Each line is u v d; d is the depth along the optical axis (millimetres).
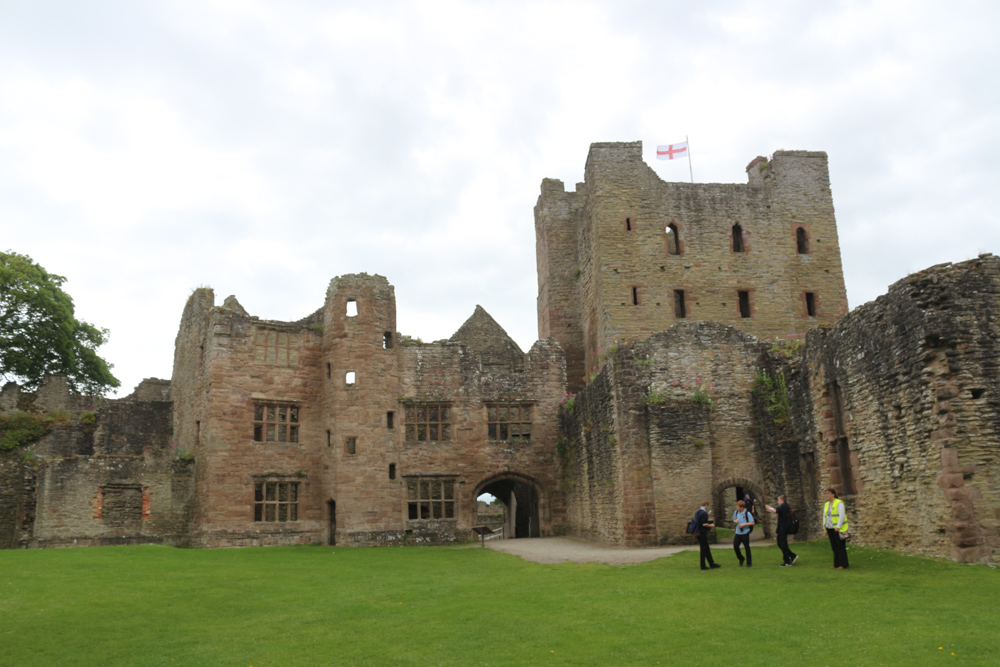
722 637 11836
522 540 38125
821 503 24312
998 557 16703
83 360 53031
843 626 12102
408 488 39094
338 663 11547
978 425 17375
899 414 19516
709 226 48844
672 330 30328
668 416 29297
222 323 38156
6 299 47875
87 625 15023
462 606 15820
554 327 54219
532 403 41500
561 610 14703
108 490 36719
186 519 37438
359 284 39969
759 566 19047
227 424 37312
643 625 12906
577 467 37125
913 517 18922
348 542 36781
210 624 15133
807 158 51000
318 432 39406
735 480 29141
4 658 12609
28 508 37344
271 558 28562
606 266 47250
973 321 17891
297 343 39812
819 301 48906
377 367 39281
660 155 51156
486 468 40250
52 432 43156
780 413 28094
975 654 10367
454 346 41375
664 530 28406
